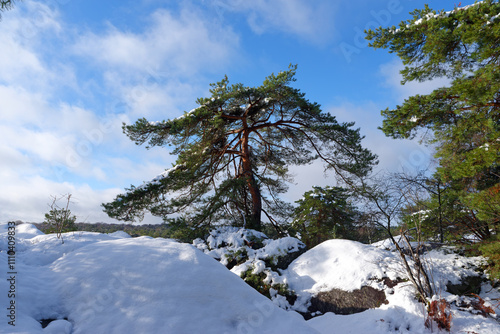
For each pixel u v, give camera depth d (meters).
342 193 19.89
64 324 3.28
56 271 4.38
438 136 10.26
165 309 3.61
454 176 9.32
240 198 17.06
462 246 9.53
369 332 6.48
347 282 8.38
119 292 3.83
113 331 3.25
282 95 15.70
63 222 7.77
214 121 14.40
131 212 14.59
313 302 8.38
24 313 3.32
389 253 9.31
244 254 11.18
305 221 21.17
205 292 4.04
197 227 14.23
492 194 8.12
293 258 10.56
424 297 6.91
